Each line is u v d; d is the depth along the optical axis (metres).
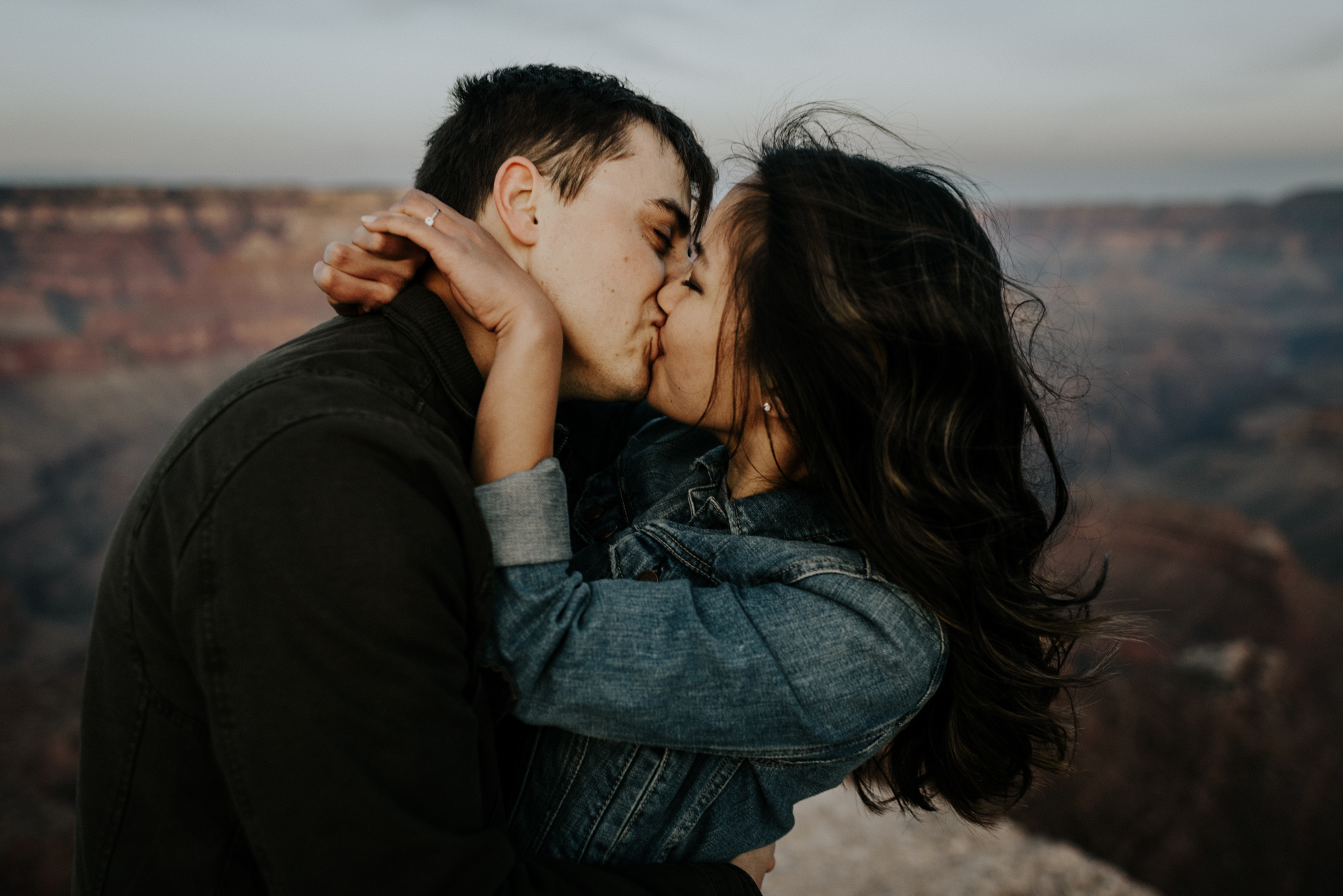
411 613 0.76
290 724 0.72
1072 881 8.01
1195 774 20.28
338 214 101.44
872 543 1.01
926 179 1.06
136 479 65.31
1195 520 39.72
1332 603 36.75
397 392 0.89
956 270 0.98
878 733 1.02
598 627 0.90
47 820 18.77
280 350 0.93
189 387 79.88
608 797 1.02
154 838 0.85
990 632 1.03
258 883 0.85
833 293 0.95
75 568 51.69
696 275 1.09
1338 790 21.25
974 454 1.03
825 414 1.01
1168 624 33.78
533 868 0.88
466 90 1.22
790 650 0.94
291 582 0.73
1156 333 100.81
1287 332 128.25
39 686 26.44
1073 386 1.20
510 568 0.90
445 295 1.03
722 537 1.09
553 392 0.97
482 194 1.13
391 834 0.73
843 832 8.74
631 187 1.12
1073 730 1.18
